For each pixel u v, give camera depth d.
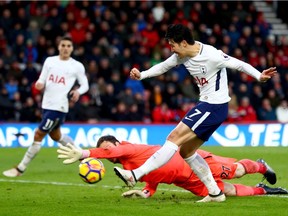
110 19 46.41
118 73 42.47
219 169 18.62
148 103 41.97
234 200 18.27
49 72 25.94
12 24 44.12
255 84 44.88
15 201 18.70
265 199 18.48
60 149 17.11
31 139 37.06
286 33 55.72
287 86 47.41
